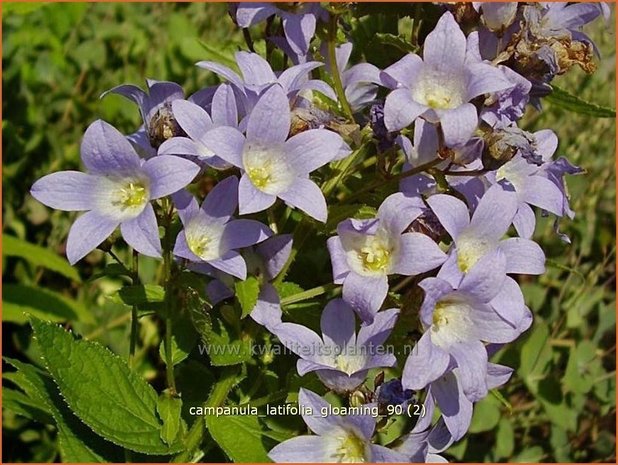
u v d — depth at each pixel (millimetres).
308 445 277
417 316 274
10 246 431
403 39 343
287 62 339
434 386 277
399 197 275
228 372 301
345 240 280
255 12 301
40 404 351
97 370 293
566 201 315
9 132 494
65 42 537
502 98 292
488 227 274
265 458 286
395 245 275
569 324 480
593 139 529
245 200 261
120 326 468
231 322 301
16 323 465
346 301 268
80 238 274
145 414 298
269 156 277
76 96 506
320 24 313
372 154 353
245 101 287
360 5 354
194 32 535
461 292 265
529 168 310
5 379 436
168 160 268
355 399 279
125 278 485
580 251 519
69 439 305
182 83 516
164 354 311
